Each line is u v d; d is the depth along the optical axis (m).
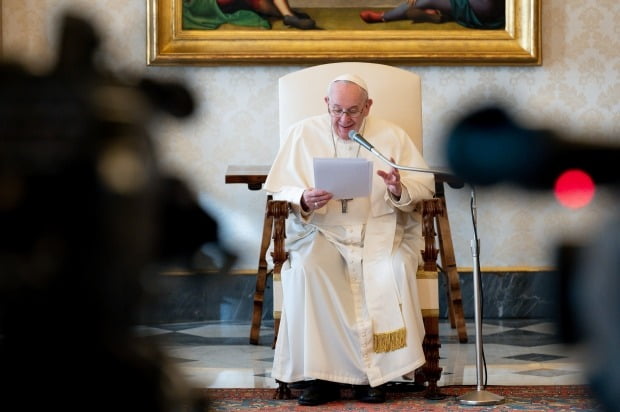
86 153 1.35
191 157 11.52
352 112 8.09
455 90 11.55
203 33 11.33
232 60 11.30
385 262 7.63
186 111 1.45
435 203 7.70
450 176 1.04
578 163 0.97
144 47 11.45
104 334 1.39
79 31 1.41
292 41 11.35
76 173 1.34
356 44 11.35
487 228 11.59
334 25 11.38
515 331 10.78
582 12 11.56
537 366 8.77
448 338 10.41
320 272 7.54
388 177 7.47
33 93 1.36
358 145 8.33
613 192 0.97
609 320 0.95
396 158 8.27
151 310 1.42
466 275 11.55
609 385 0.95
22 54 1.39
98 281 1.35
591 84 11.61
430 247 7.67
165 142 1.45
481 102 1.01
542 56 11.55
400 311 7.45
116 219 1.34
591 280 0.96
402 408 7.12
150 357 1.52
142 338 1.49
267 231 10.11
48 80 1.38
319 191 7.48
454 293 10.06
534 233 11.55
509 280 11.56
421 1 11.39
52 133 1.34
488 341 10.19
